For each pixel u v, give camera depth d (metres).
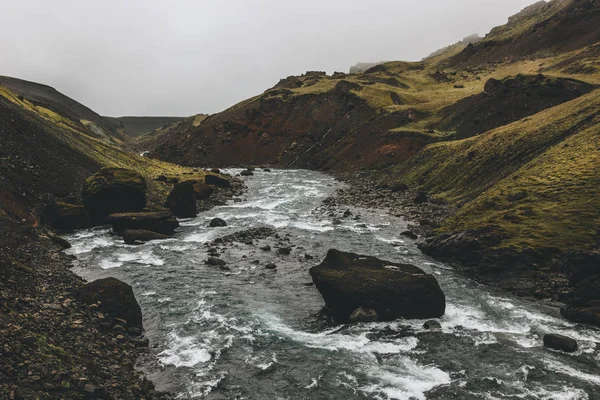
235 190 70.94
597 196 32.22
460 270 30.41
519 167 49.91
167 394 14.72
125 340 18.27
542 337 19.88
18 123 50.28
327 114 146.38
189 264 31.17
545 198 35.09
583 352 18.28
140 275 28.23
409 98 140.62
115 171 44.97
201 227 44.78
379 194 64.31
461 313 22.78
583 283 22.30
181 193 50.34
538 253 27.72
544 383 15.79
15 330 14.88
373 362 17.47
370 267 23.78
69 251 33.06
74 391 12.80
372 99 136.38
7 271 22.14
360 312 21.41
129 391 14.16
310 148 130.00
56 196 42.94
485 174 55.09
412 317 21.88
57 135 58.47
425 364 17.33
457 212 44.53
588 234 28.25
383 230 43.06
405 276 22.62
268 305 23.83
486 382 15.90
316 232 42.34
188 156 155.00
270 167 123.75
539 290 25.39
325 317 22.31
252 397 14.80
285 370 16.72
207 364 17.02
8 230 30.03
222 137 157.88
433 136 90.19
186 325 20.78
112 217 39.94
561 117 55.38
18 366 12.72
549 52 178.12
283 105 160.50
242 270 30.16
